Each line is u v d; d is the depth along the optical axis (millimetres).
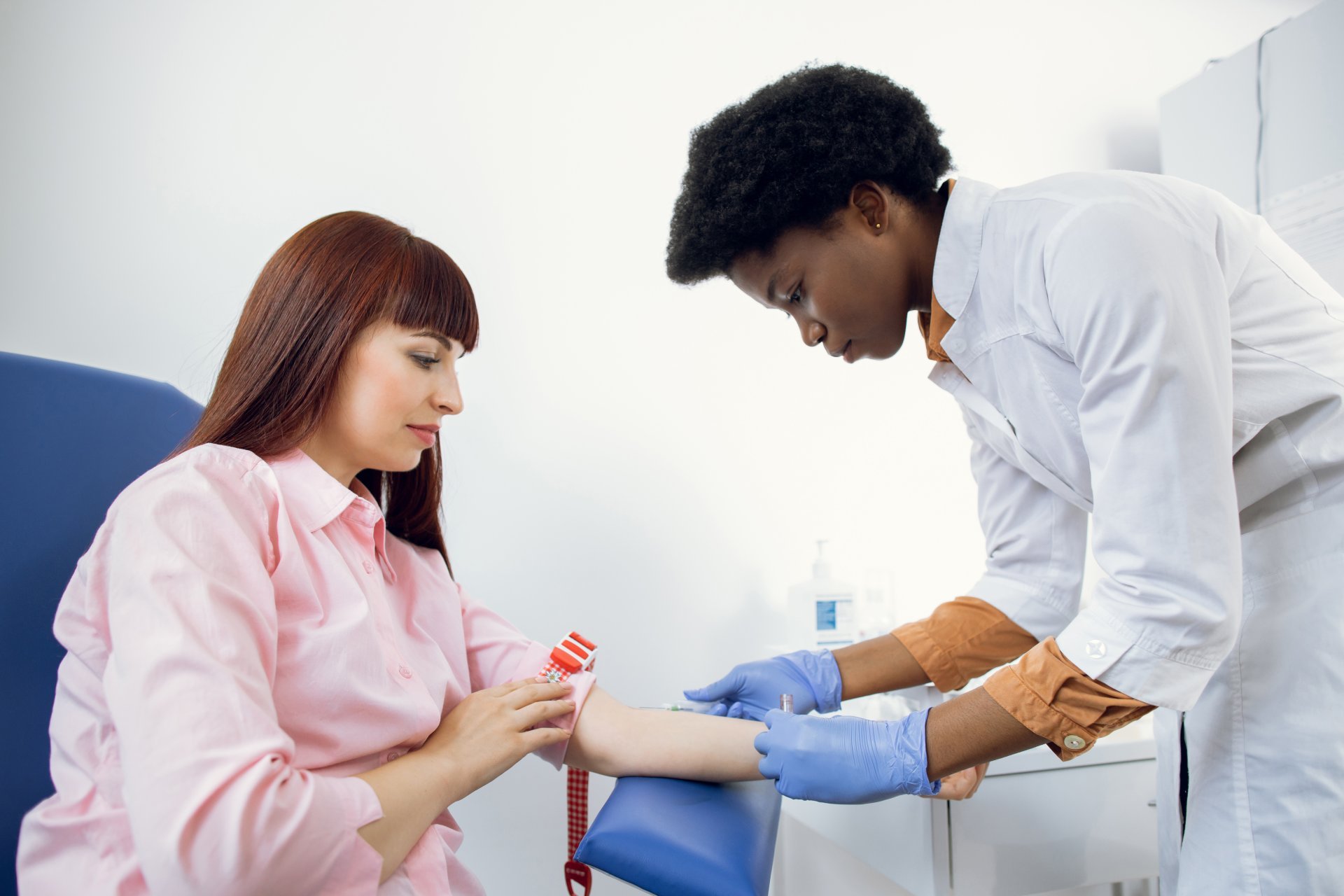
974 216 814
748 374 1535
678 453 1478
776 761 786
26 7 1235
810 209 802
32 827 615
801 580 1528
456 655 887
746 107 825
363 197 1358
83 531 809
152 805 486
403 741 719
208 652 544
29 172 1214
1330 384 724
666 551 1451
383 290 755
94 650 625
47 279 1206
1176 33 1961
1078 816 1057
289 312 751
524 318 1417
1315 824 673
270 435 735
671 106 1546
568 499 1403
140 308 1240
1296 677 707
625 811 688
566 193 1465
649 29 1549
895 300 869
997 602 1048
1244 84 1662
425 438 798
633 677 1410
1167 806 883
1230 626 642
